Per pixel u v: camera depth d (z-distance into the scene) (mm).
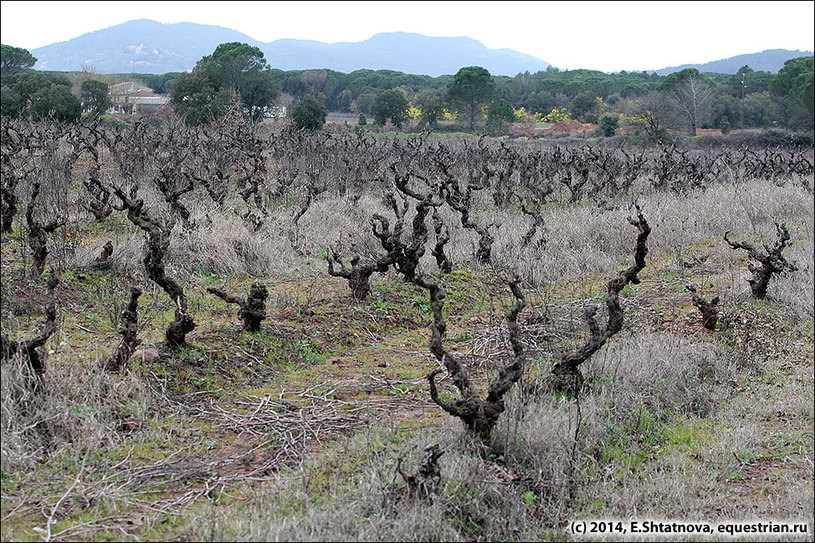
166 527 4121
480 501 4586
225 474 4773
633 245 11773
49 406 4922
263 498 4457
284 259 9992
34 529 3953
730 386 6746
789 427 5914
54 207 10633
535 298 9234
